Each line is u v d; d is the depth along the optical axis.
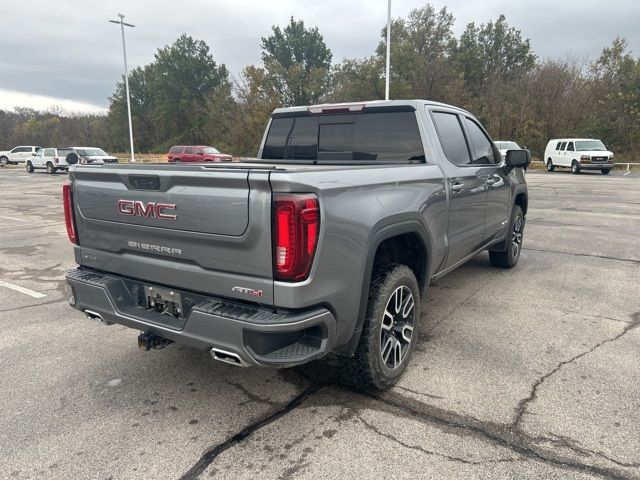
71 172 3.09
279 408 2.92
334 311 2.49
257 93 45.56
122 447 2.55
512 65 51.62
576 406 2.87
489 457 2.42
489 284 5.43
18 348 3.84
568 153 26.16
